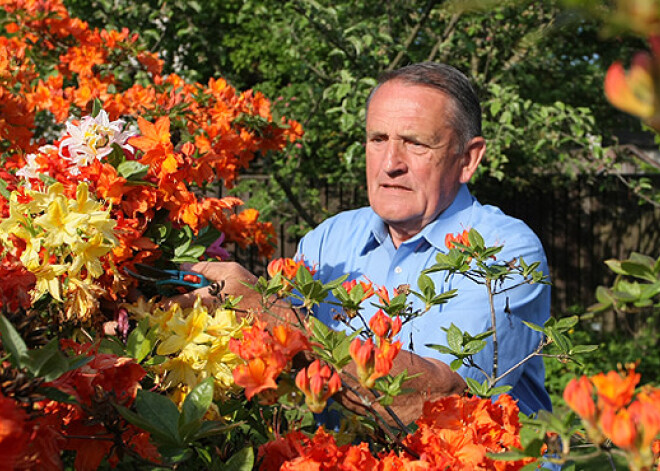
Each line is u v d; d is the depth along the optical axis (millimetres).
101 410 930
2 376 776
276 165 6066
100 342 1227
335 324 1895
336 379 851
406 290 1266
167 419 936
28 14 3619
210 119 3137
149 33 5930
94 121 1535
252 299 1495
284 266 1239
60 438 896
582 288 9508
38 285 1248
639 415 631
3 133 2609
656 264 622
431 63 1932
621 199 9359
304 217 6312
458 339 1221
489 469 998
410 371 1384
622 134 10008
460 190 1970
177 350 1228
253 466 1081
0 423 642
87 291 1271
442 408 1066
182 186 1591
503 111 6051
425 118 1854
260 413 1299
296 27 6051
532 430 830
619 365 686
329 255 2117
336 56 6363
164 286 1511
